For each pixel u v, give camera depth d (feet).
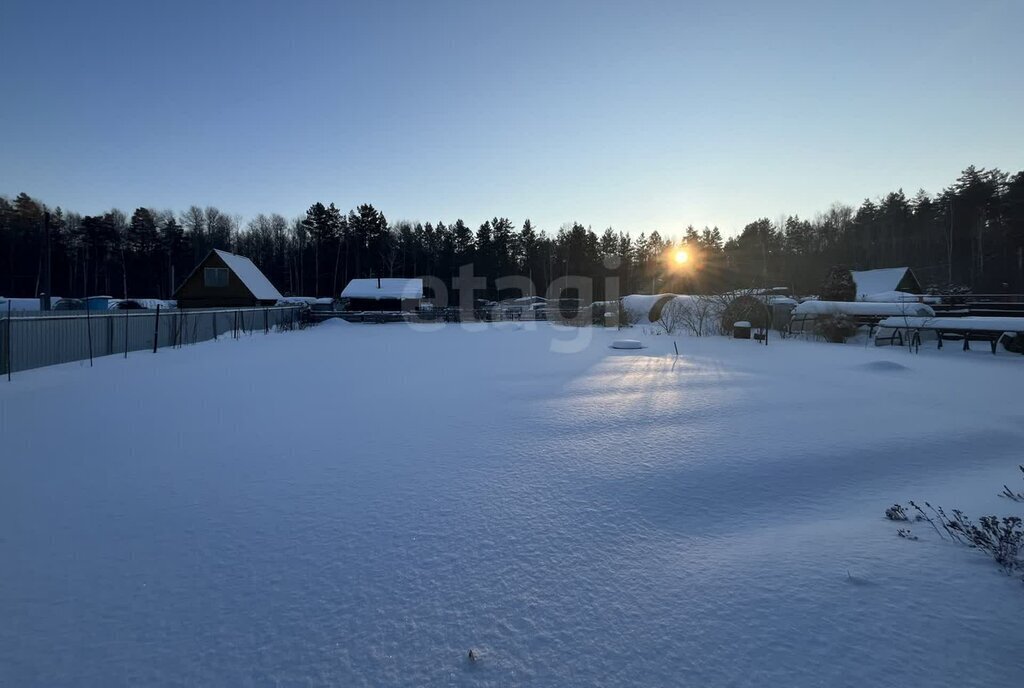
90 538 12.37
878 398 29.37
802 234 220.43
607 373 40.47
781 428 22.50
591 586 10.07
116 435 21.68
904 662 7.54
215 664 7.98
